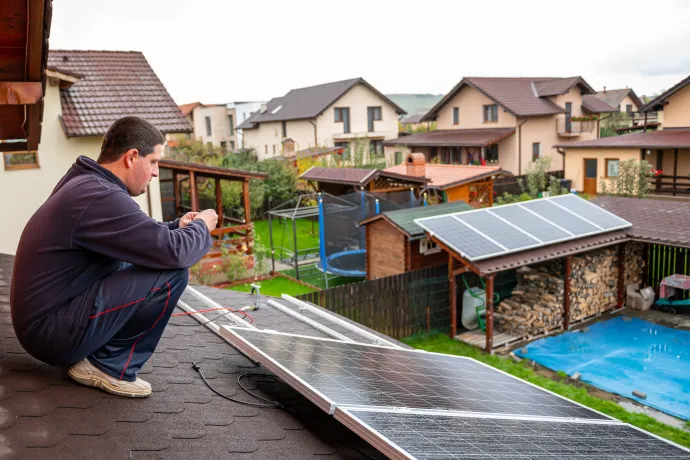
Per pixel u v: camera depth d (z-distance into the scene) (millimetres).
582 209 14766
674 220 13930
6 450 1963
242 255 18375
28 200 16125
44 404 2342
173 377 3068
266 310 5801
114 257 2410
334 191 24750
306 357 3352
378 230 15305
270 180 30906
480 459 2246
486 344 11914
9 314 3496
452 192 22438
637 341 12258
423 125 61312
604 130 48688
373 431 2258
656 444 3596
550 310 12781
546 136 36969
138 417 2465
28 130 6191
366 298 12234
